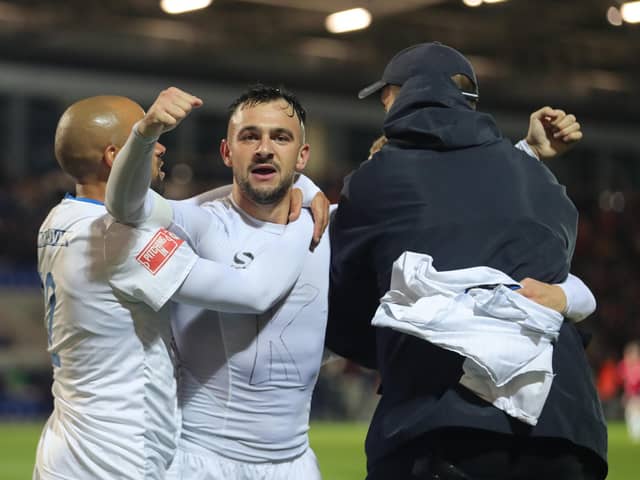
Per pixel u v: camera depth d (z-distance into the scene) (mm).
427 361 14352
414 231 14766
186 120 114000
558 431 14000
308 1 95625
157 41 104125
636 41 106250
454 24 101500
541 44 108375
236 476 15258
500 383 13719
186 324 15336
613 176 137250
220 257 15117
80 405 14703
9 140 108125
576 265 125000
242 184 15055
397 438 14180
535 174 15172
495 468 14000
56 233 14961
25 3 95812
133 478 14438
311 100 119688
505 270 14562
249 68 110312
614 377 97688
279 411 15414
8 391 89250
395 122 15500
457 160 15031
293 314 15391
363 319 16250
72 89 107688
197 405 15328
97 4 96875
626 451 63188
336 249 15711
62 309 14797
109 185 13789
